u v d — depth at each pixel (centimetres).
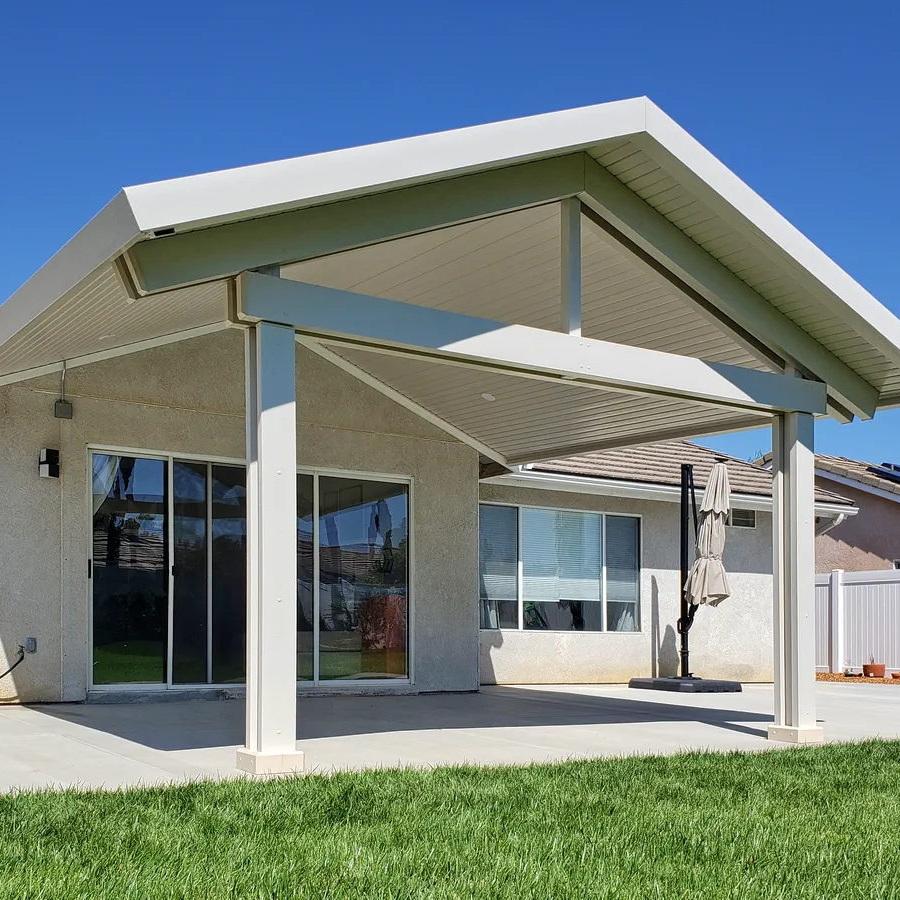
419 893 415
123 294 741
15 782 646
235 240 674
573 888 430
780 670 953
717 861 484
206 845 478
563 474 1572
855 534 2870
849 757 818
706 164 816
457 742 872
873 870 477
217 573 1214
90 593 1127
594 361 828
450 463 1408
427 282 977
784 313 954
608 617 1681
